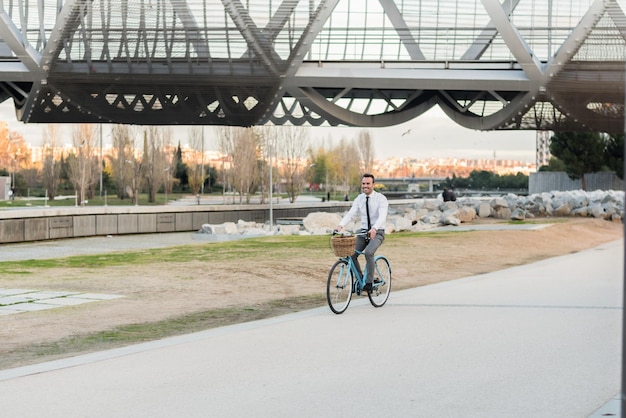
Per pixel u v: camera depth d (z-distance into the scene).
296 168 111.62
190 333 12.34
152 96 61.25
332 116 63.22
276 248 29.41
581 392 8.13
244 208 63.47
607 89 57.12
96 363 9.71
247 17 52.09
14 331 12.45
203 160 115.56
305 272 21.22
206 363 9.66
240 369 9.30
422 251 27.86
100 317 13.90
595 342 10.95
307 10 52.22
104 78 55.91
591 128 67.38
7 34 53.22
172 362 9.73
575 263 24.89
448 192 62.62
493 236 34.84
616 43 54.19
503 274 21.20
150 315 14.18
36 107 62.31
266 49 54.06
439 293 16.81
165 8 51.47
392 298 15.97
